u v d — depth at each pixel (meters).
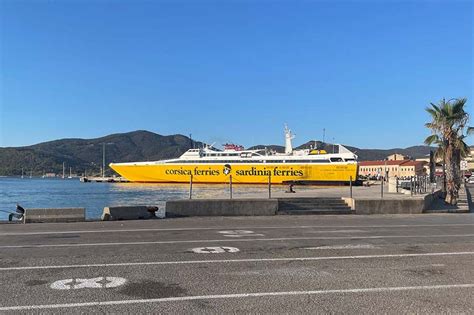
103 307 5.92
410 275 7.79
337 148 107.50
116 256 9.45
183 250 10.24
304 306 6.00
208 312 5.73
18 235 12.95
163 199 62.66
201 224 16.23
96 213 39.81
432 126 26.05
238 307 5.94
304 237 12.59
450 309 5.89
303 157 101.88
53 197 72.75
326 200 21.83
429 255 9.72
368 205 21.41
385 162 176.88
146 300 6.23
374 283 7.21
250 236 12.78
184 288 6.86
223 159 106.88
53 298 6.29
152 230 14.25
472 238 12.55
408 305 6.05
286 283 7.19
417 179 31.89
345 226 15.65
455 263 8.85
